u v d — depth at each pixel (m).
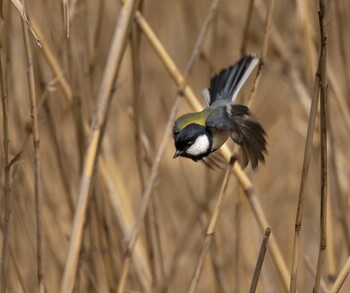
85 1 7.93
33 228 8.62
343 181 9.11
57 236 8.86
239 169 7.12
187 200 10.98
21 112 9.46
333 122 9.34
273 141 11.30
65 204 8.97
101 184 8.08
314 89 5.40
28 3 9.15
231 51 10.75
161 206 10.78
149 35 7.41
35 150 6.43
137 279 8.73
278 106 11.39
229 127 5.86
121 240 8.52
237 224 8.26
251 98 6.72
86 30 7.96
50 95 8.19
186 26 10.99
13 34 9.23
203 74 10.86
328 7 5.49
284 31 10.31
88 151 6.67
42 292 6.56
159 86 11.44
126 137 10.89
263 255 5.96
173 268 9.81
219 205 6.54
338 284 5.87
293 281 5.75
